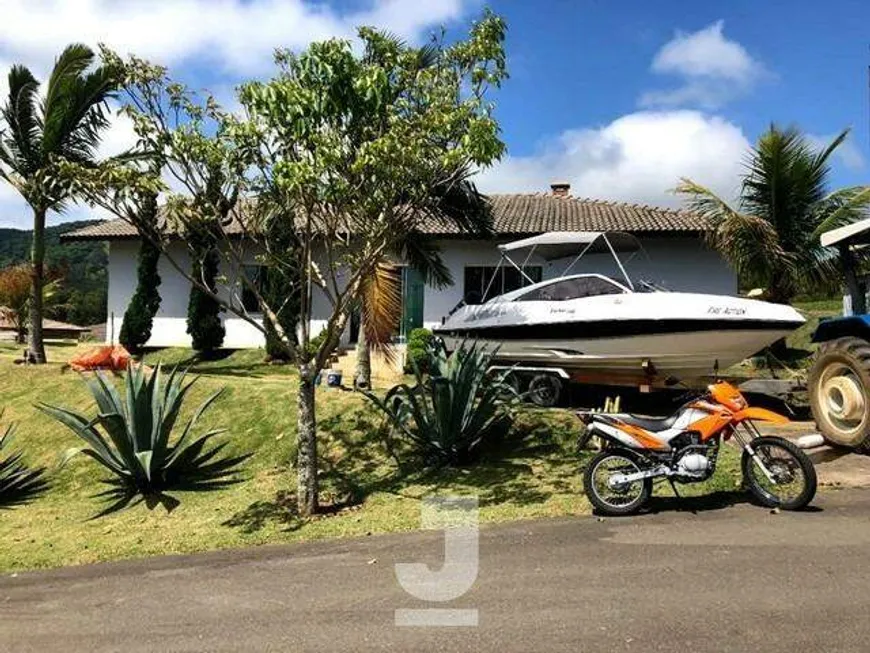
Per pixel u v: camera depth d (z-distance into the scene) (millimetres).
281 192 7324
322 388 11648
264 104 6758
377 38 7426
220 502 8484
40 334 14516
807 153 14383
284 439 10141
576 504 7031
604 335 10789
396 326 12648
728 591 4652
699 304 10148
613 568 5191
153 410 9195
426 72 7504
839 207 14477
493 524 6574
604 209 18172
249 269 17141
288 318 16484
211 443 10391
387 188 7227
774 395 10648
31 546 7336
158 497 8852
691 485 7254
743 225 13812
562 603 4629
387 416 10195
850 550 5289
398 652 4125
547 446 9297
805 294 15055
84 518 8383
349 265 8375
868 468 7738
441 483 8359
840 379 8500
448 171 7441
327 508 7938
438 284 13445
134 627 4805
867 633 4008
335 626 4551
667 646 3971
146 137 7270
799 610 4324
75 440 10906
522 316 11680
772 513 6305
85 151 13539
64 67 13000
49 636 4758
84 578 6070
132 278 19594
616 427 6648
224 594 5324
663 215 17062
